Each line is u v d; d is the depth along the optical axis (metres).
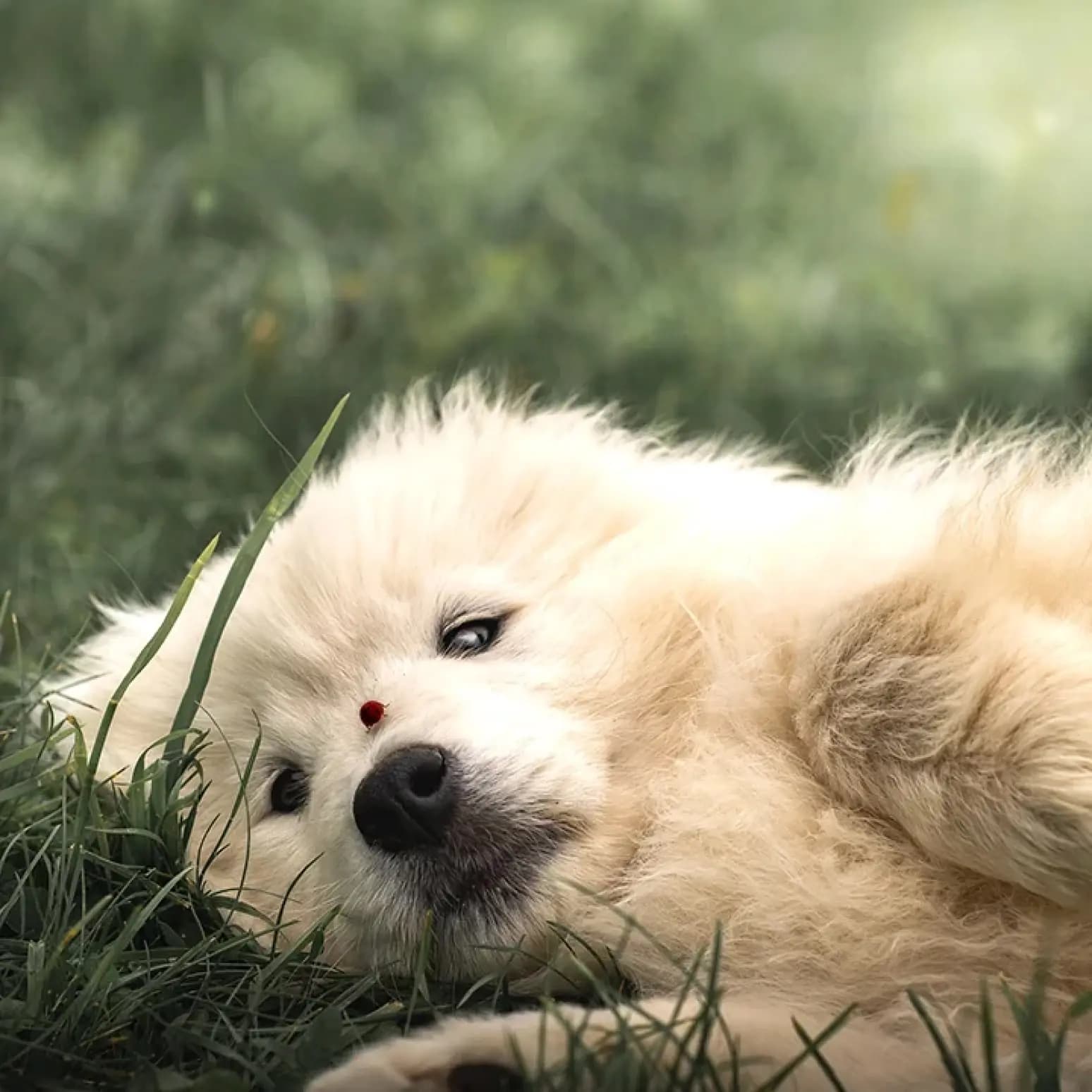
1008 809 3.26
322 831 3.97
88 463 7.04
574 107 11.28
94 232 9.23
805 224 9.95
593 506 4.55
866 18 12.34
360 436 5.59
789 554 4.12
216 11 12.12
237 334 8.20
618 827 3.87
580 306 8.78
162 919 3.92
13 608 5.86
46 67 11.65
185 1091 2.94
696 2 12.60
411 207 9.89
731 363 8.09
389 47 12.05
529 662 4.10
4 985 3.55
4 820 4.19
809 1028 3.11
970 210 9.90
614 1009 3.01
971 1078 2.79
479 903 3.74
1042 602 3.65
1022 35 11.70
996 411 7.38
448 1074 2.91
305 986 3.63
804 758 3.73
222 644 4.42
